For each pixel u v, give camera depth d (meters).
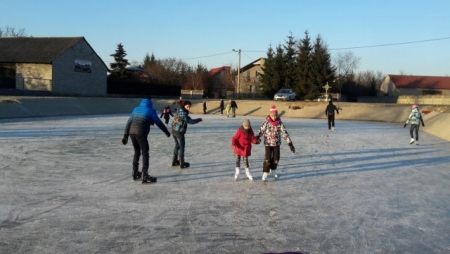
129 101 47.19
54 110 35.56
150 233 6.25
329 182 10.29
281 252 5.59
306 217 7.26
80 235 6.10
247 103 48.00
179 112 11.72
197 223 6.79
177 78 84.94
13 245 5.65
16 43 52.53
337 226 6.80
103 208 7.54
